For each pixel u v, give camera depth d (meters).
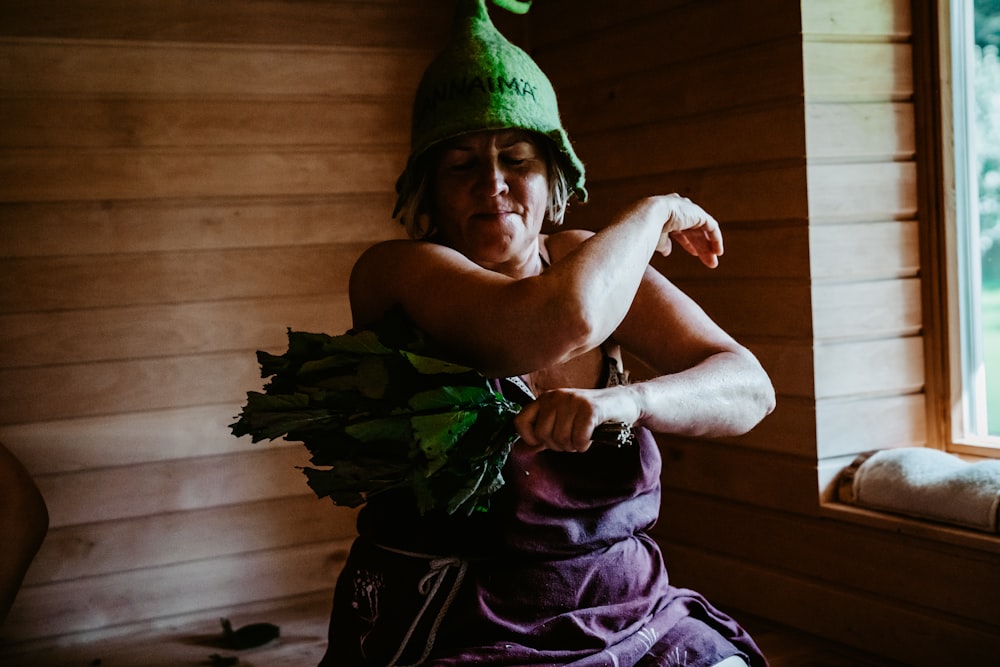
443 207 1.44
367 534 1.43
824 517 2.79
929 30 2.81
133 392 3.22
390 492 1.38
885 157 2.85
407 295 1.32
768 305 2.90
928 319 2.90
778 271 2.86
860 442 2.85
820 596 2.82
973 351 2.83
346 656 1.42
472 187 1.40
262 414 1.25
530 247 1.49
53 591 3.15
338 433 1.27
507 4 1.51
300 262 3.40
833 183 2.79
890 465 2.71
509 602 1.33
